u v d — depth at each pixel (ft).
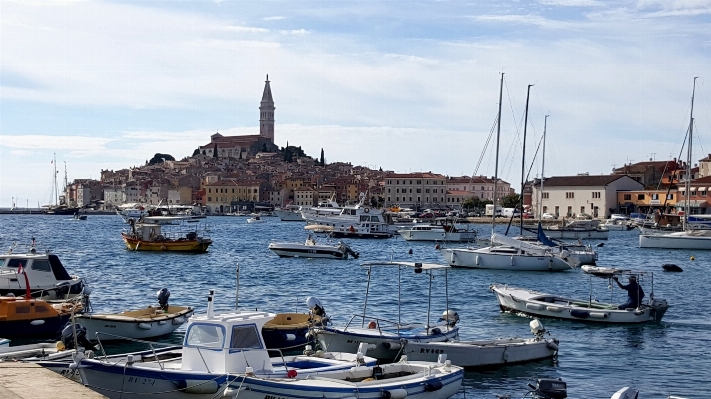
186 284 203.21
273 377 74.95
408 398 78.38
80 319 108.99
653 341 123.54
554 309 140.46
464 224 603.26
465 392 91.66
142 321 112.78
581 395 91.56
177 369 75.82
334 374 79.46
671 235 360.89
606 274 141.59
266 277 222.28
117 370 72.54
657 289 197.26
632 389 73.77
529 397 85.10
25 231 524.52
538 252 242.37
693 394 92.68
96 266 252.83
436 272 234.79
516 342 107.76
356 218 448.24
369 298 174.40
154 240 315.99
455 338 110.42
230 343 74.59
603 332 130.11
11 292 142.00
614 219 591.78
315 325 107.24
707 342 123.44
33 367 64.59
